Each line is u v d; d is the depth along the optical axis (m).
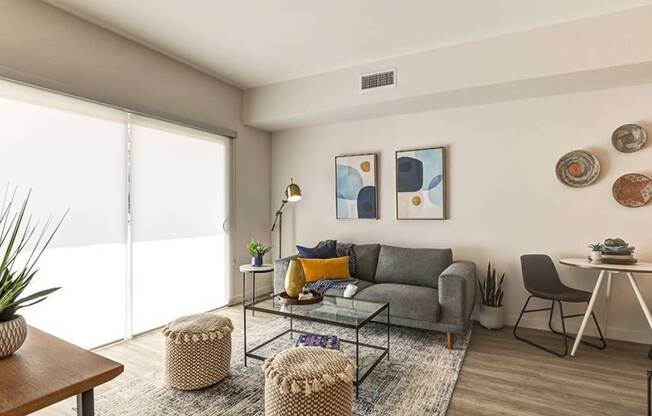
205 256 3.84
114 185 2.95
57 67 2.55
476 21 2.76
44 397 0.90
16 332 1.14
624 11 2.58
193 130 3.72
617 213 3.02
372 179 4.12
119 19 2.73
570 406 1.98
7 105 2.31
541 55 2.82
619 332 3.01
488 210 3.53
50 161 2.53
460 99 3.42
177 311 3.50
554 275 3.10
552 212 3.26
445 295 2.79
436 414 1.90
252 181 4.53
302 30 2.91
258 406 1.96
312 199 4.57
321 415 1.56
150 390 2.14
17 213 2.35
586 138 3.14
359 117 4.10
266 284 4.71
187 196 3.65
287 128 4.63
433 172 3.76
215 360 2.17
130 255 3.07
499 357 2.66
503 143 3.46
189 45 3.17
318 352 1.83
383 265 3.66
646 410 1.93
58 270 2.56
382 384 2.22
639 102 2.97
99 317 2.83
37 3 2.45
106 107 2.89
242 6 2.55
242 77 3.96
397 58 3.41
